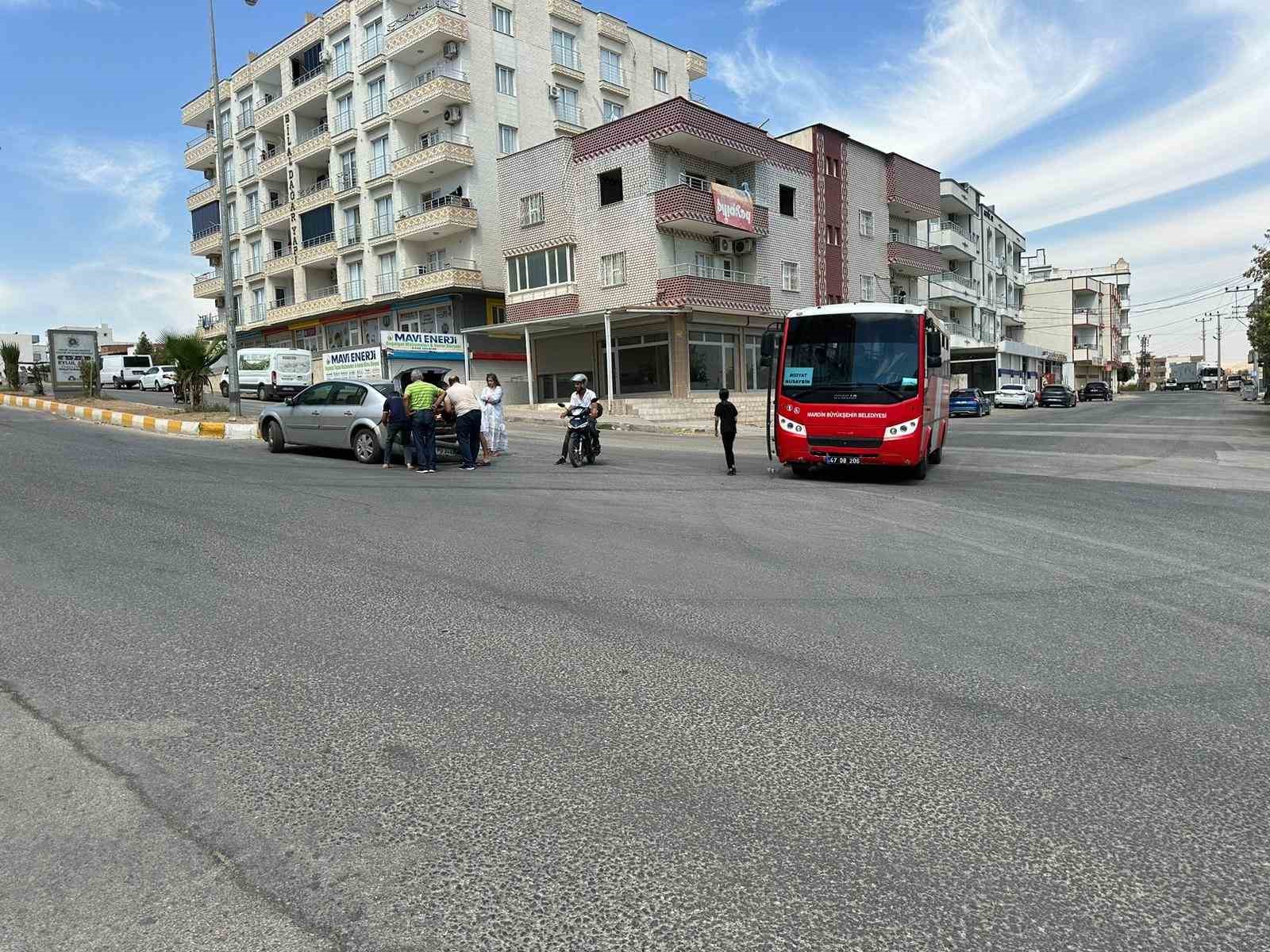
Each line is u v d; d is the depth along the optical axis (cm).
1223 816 281
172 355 2280
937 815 281
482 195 3562
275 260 4472
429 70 3600
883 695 388
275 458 1425
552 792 293
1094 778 308
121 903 229
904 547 739
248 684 387
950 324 5284
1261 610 536
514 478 1239
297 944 213
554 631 475
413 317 3828
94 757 313
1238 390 8706
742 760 320
